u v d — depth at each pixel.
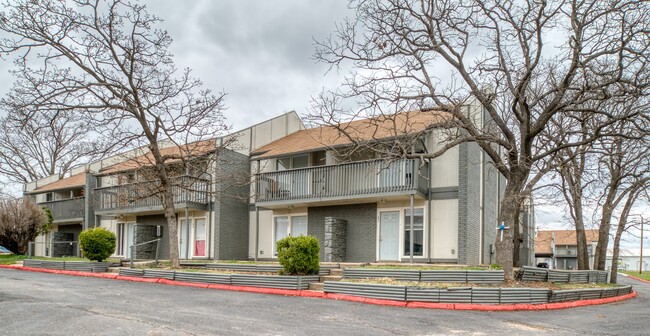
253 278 15.57
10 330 8.62
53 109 18.92
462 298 12.60
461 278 14.98
